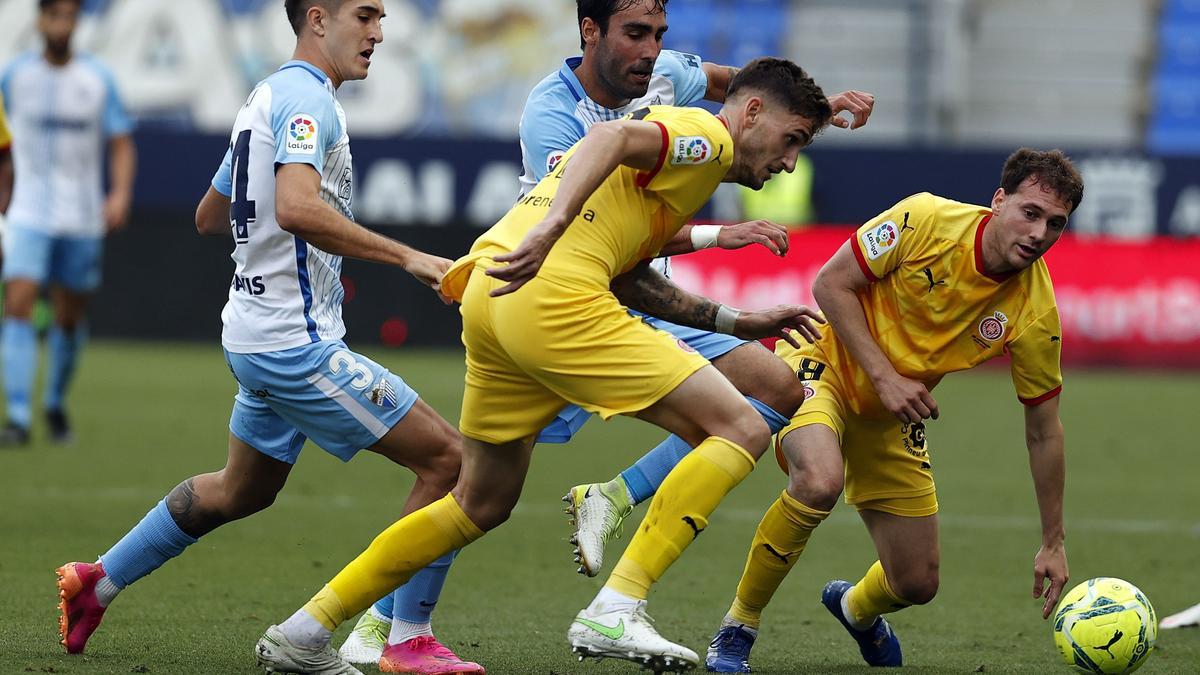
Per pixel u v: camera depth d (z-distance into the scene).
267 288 14.91
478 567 22.31
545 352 13.13
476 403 13.81
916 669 16.14
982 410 47.41
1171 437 41.03
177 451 33.72
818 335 15.13
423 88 69.50
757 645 17.61
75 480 29.19
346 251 14.45
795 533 15.44
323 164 15.02
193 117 69.38
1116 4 73.38
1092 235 58.94
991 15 73.06
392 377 15.05
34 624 16.80
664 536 13.14
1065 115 73.06
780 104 13.92
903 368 16.12
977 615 19.59
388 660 15.28
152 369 53.31
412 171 59.34
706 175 13.55
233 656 15.40
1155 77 73.38
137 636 16.41
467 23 69.38
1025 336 15.55
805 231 57.81
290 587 19.86
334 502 28.09
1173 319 58.56
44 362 54.59
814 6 72.12
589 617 13.02
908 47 72.00
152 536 15.39
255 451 15.52
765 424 13.31
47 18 34.34
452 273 14.00
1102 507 29.33
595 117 17.17
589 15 16.62
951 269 15.52
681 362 13.21
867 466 16.36
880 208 58.00
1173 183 58.66
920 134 71.88
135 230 61.22
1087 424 43.59
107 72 35.69
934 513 16.39
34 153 34.28
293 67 15.27
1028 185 14.88
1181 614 18.80
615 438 39.47
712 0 72.50
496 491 14.02
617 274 13.90
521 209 13.77
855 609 16.33
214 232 16.98
